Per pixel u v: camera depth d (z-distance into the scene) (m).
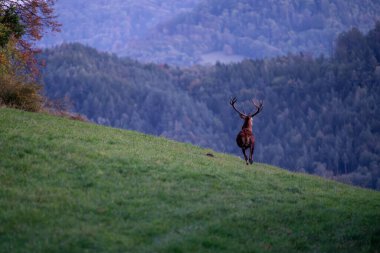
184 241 56.81
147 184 73.94
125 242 55.38
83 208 62.75
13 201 62.28
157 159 87.94
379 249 59.38
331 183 101.06
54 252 52.00
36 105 138.50
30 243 53.28
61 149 83.44
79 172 74.75
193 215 64.31
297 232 63.31
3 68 134.25
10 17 129.00
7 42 125.62
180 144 120.25
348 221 68.31
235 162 105.06
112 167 79.06
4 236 54.56
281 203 74.56
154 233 58.28
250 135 102.44
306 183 92.75
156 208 65.50
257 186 82.25
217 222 62.91
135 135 116.44
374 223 68.06
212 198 72.00
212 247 56.59
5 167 72.75
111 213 62.41
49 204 62.72
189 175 80.88
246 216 66.06
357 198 85.06
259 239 60.19
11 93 134.62
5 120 98.62
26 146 81.62
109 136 102.25
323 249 58.88
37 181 69.69
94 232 56.50
